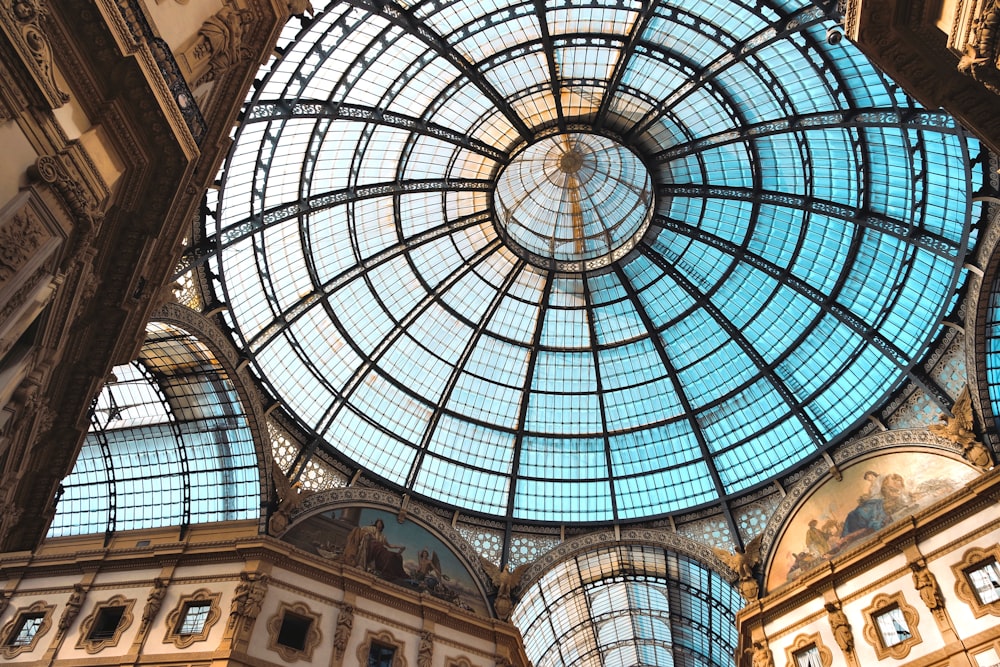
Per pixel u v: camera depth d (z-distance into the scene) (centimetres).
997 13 852
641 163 3134
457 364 3375
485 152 2945
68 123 943
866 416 2823
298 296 2897
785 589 2684
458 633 2772
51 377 1440
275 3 1279
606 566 3456
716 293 3231
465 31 2448
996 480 2202
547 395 3494
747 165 2894
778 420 3128
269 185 2511
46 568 2580
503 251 3347
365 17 2197
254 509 2759
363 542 2841
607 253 3397
